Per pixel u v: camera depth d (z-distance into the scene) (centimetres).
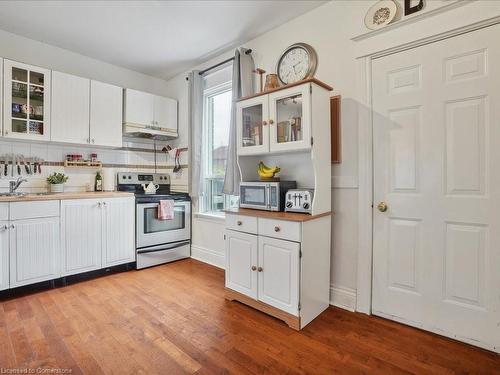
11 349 168
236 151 265
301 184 246
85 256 277
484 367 154
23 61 288
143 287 262
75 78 298
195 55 328
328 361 160
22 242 240
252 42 289
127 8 239
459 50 174
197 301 234
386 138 204
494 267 167
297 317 191
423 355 165
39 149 299
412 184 195
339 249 229
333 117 226
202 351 168
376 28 202
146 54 326
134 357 162
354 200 220
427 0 182
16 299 234
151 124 355
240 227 227
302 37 247
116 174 351
